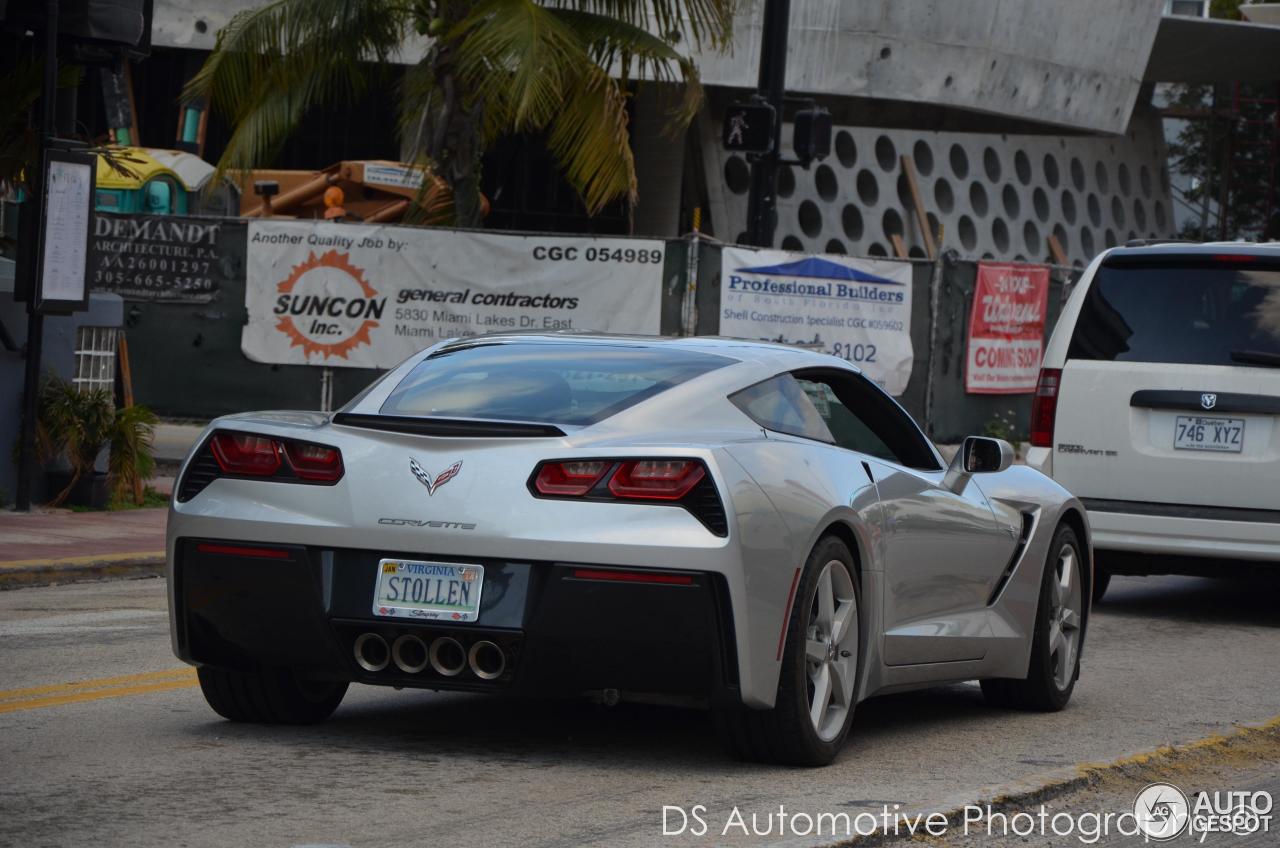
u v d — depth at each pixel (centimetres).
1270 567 1703
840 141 6656
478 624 879
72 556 1834
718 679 877
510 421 922
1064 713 1216
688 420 938
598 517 874
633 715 1101
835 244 6569
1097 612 1808
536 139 6238
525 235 2797
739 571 868
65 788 863
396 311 2820
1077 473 1761
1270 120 9338
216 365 2853
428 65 3189
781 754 942
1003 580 1165
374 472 910
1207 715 1219
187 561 944
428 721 1070
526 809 842
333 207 4309
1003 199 7462
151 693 1152
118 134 4344
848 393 1084
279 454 934
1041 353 3400
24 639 1393
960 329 3228
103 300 2339
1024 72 6038
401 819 814
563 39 2767
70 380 2302
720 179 6228
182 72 5881
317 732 1028
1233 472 1691
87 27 2153
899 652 1038
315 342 2831
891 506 1023
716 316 2858
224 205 4272
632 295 2797
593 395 955
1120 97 6631
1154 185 8775
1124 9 6366
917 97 5706
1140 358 1739
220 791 863
